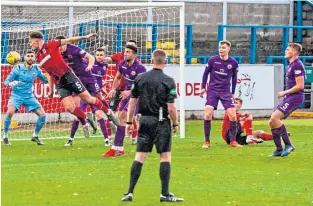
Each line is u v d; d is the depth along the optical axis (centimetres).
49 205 1558
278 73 3612
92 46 3481
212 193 1702
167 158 1595
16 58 2795
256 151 2420
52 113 3144
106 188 1752
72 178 1889
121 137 2294
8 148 2530
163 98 1578
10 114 2619
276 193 1706
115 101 2561
